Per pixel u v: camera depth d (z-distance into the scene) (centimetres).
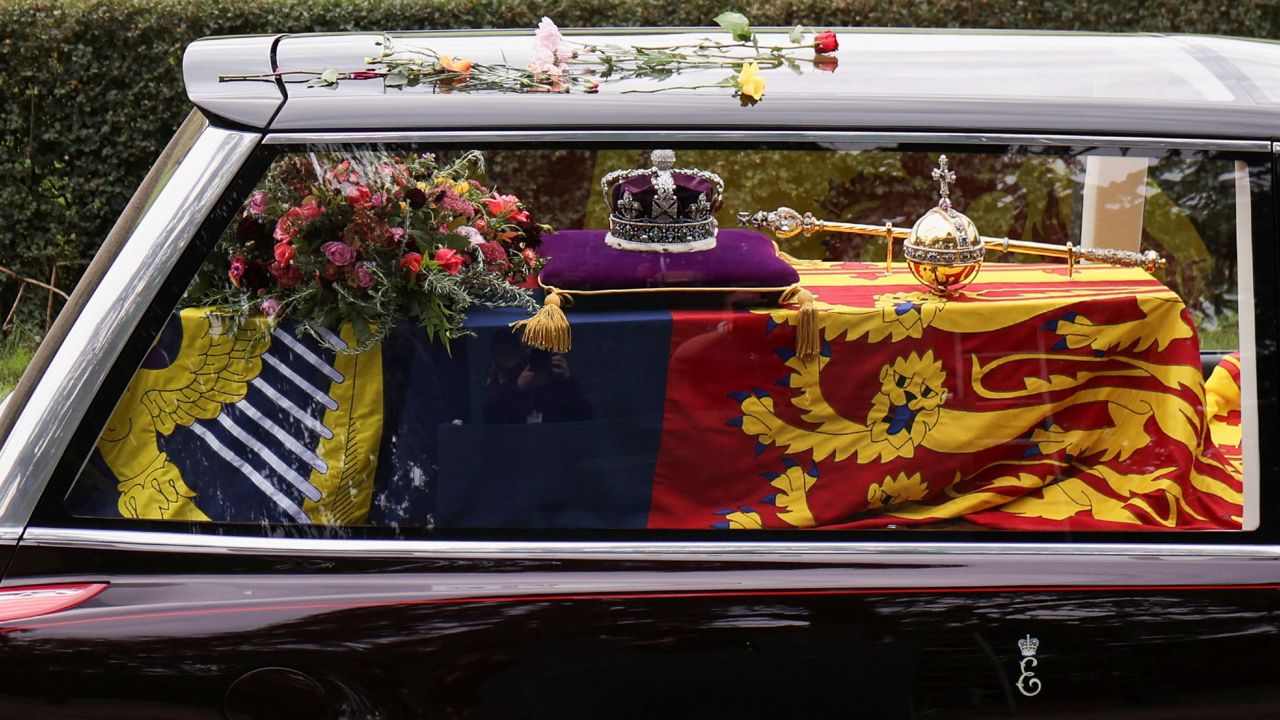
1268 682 181
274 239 199
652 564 180
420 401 203
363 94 189
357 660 175
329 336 201
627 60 211
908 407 218
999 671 179
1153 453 220
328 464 196
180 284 182
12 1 567
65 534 178
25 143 586
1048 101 189
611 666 177
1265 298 184
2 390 518
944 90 195
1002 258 293
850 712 181
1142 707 181
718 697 179
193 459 188
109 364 179
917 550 181
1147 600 179
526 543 183
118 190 594
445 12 579
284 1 576
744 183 277
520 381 204
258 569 180
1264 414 184
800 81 199
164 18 571
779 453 213
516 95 189
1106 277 239
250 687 175
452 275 204
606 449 206
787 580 178
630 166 232
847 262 258
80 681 174
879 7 577
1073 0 587
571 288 212
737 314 211
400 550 183
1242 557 182
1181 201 243
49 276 609
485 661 176
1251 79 204
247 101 187
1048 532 184
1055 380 221
